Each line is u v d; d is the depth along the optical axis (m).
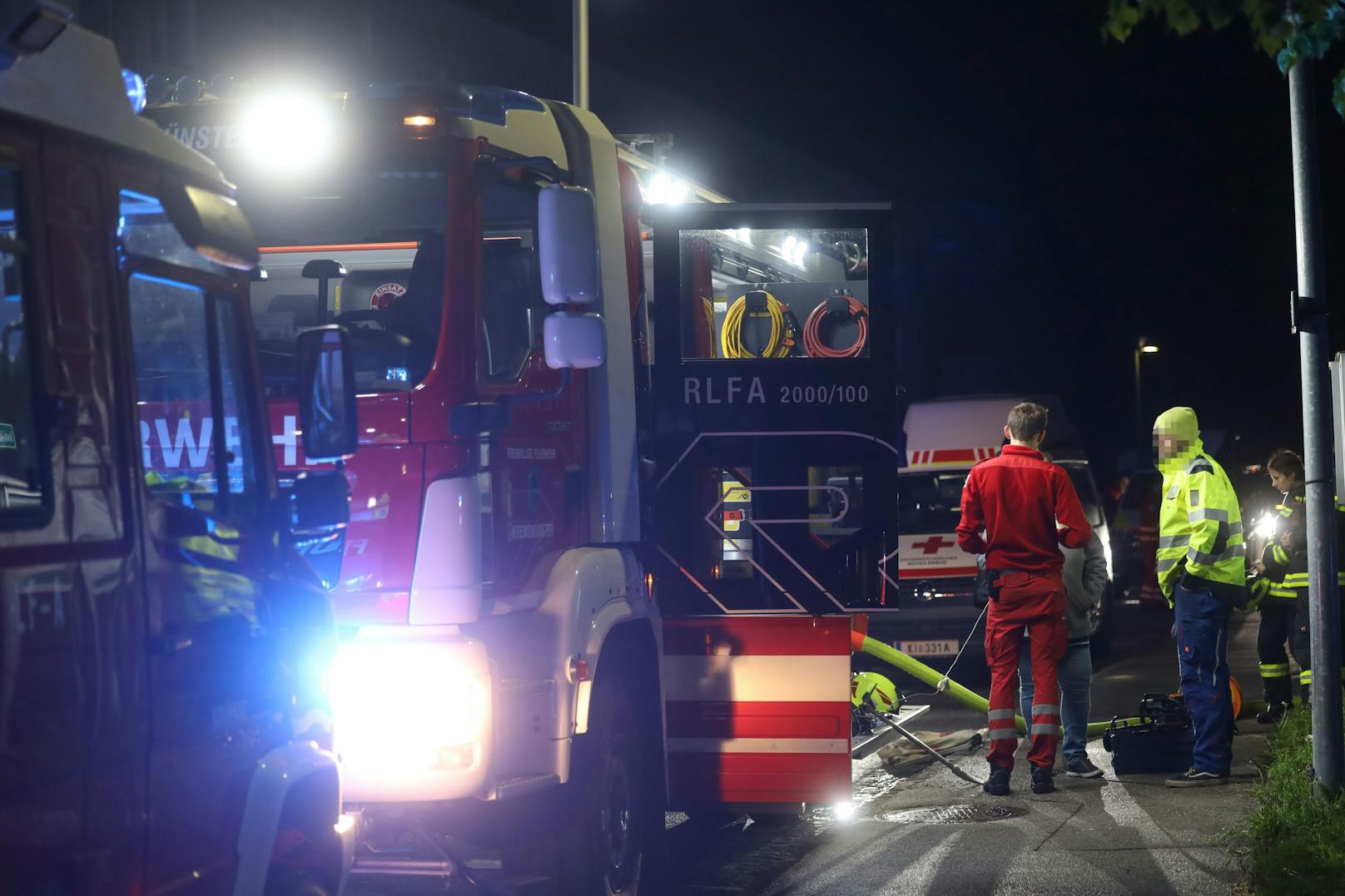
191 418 3.96
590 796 6.04
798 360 7.41
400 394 5.41
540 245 5.57
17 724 3.10
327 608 4.57
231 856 3.93
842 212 7.42
